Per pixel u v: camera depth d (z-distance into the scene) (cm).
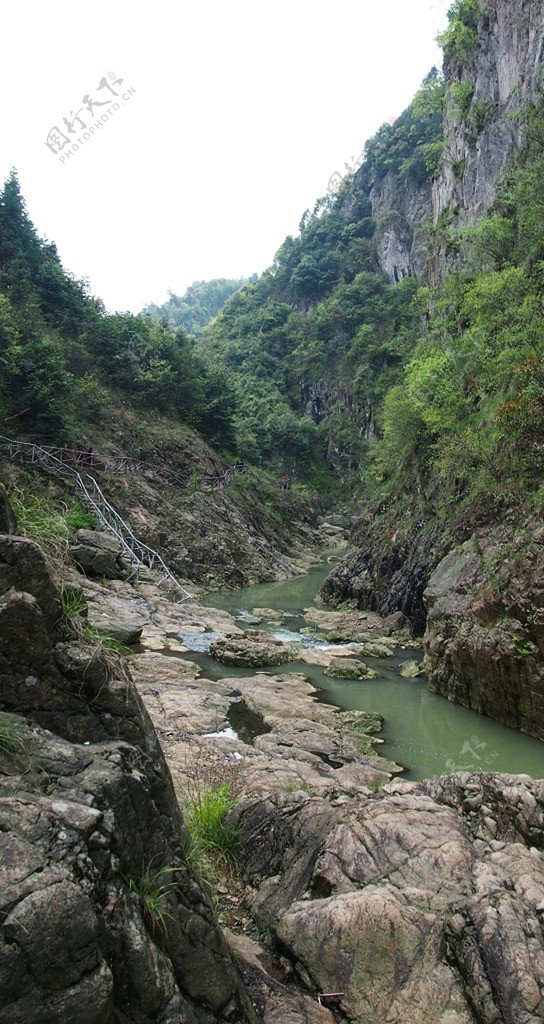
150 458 3019
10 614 246
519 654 1002
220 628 1697
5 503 297
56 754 237
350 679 1331
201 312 12888
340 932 342
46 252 3456
